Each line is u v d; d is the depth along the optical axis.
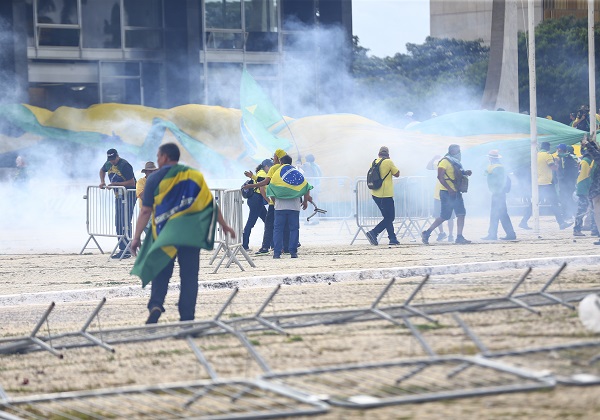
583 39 133.62
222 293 28.47
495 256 35.38
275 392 14.32
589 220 49.38
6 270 38.03
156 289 21.27
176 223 20.78
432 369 15.41
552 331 18.25
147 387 15.16
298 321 20.69
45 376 17.31
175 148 21.42
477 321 19.77
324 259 37.91
